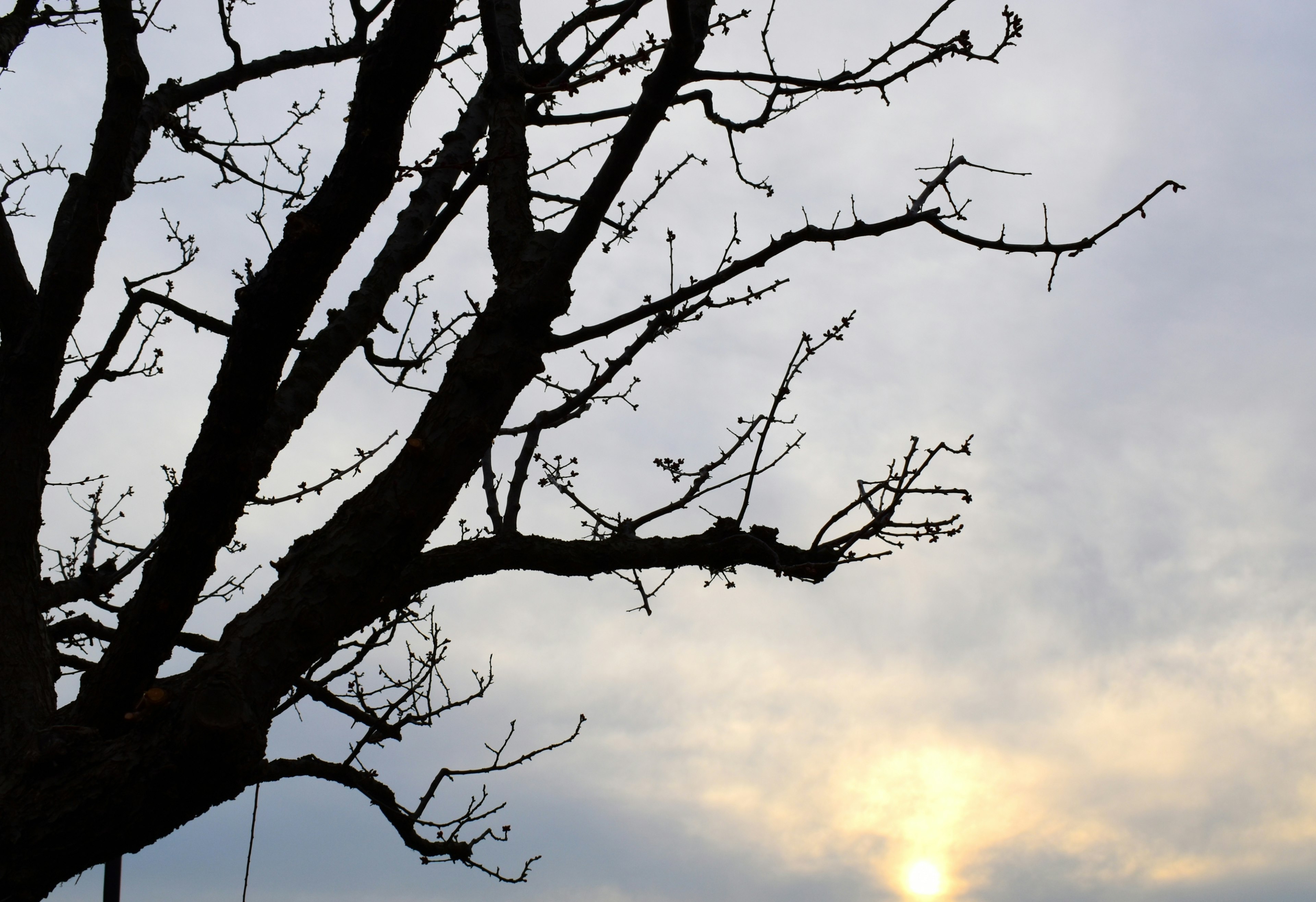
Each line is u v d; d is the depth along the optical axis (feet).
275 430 12.47
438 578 12.91
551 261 11.30
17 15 15.16
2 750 10.72
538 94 13.48
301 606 10.59
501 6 13.85
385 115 9.27
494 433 11.23
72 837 9.70
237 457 9.97
